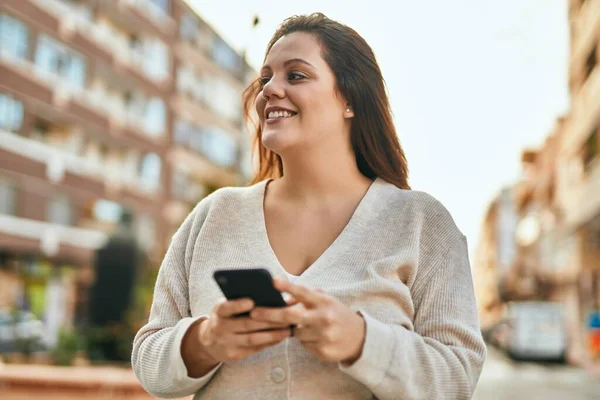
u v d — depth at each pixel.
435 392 1.64
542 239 40.59
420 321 1.81
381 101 1.95
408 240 1.81
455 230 1.88
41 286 29.45
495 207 70.62
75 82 31.12
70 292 31.34
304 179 1.88
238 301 1.44
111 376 5.88
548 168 36.56
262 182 1.96
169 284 1.92
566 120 29.89
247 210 1.89
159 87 36.97
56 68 30.08
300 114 1.83
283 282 1.43
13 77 27.70
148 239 35.94
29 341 12.96
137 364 1.80
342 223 1.85
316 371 1.68
